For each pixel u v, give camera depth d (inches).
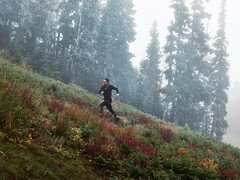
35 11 1273.4
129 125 371.9
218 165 241.1
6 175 83.2
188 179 189.6
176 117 1240.2
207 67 1290.6
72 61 1106.7
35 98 249.3
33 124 159.2
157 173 165.3
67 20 1173.1
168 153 229.8
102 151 165.3
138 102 1112.8
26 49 1076.5
